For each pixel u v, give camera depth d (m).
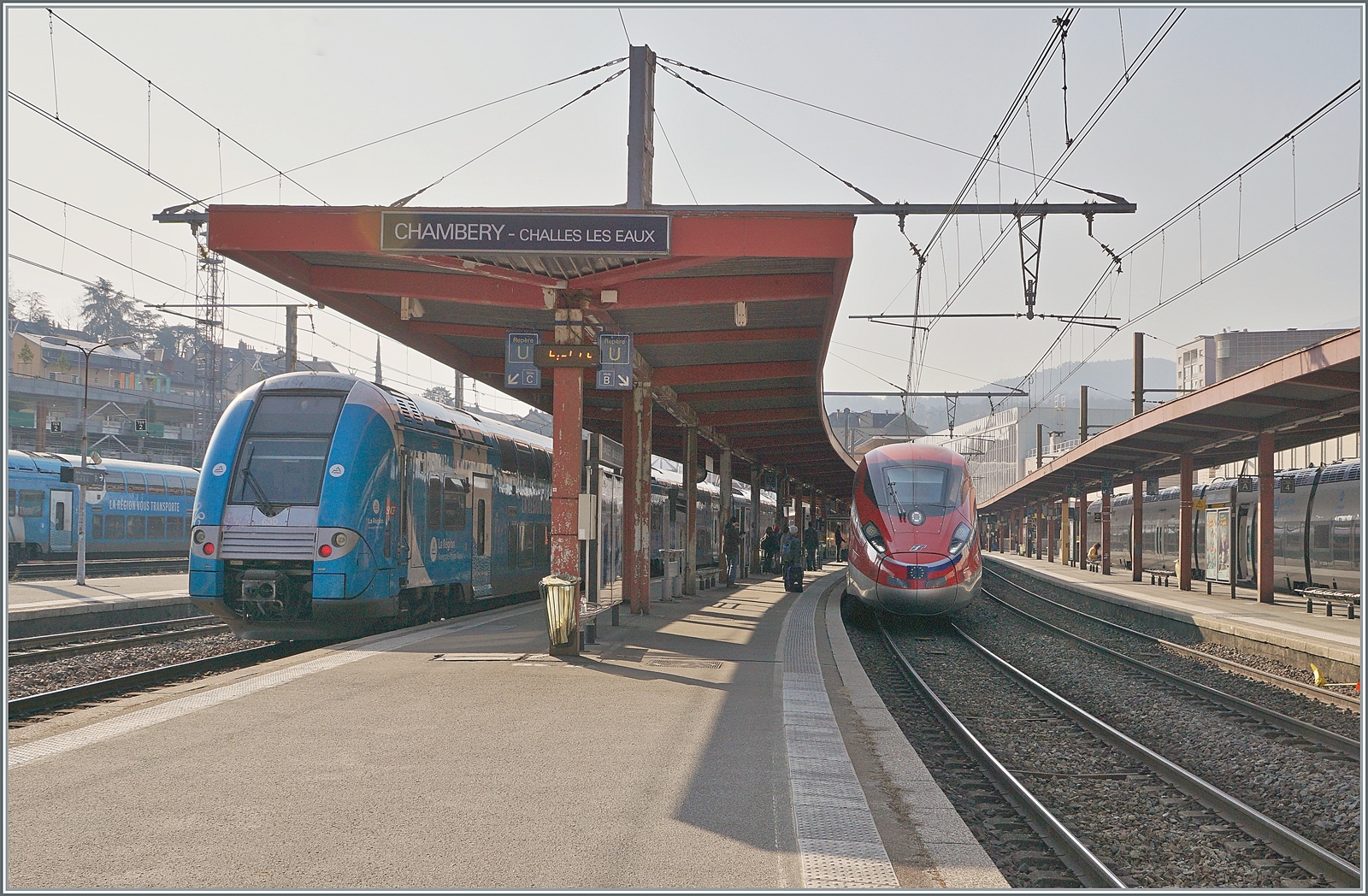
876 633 21.72
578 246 11.23
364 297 14.23
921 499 19.97
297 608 14.28
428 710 9.10
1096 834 7.36
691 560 24.42
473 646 13.19
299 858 5.30
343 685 10.27
